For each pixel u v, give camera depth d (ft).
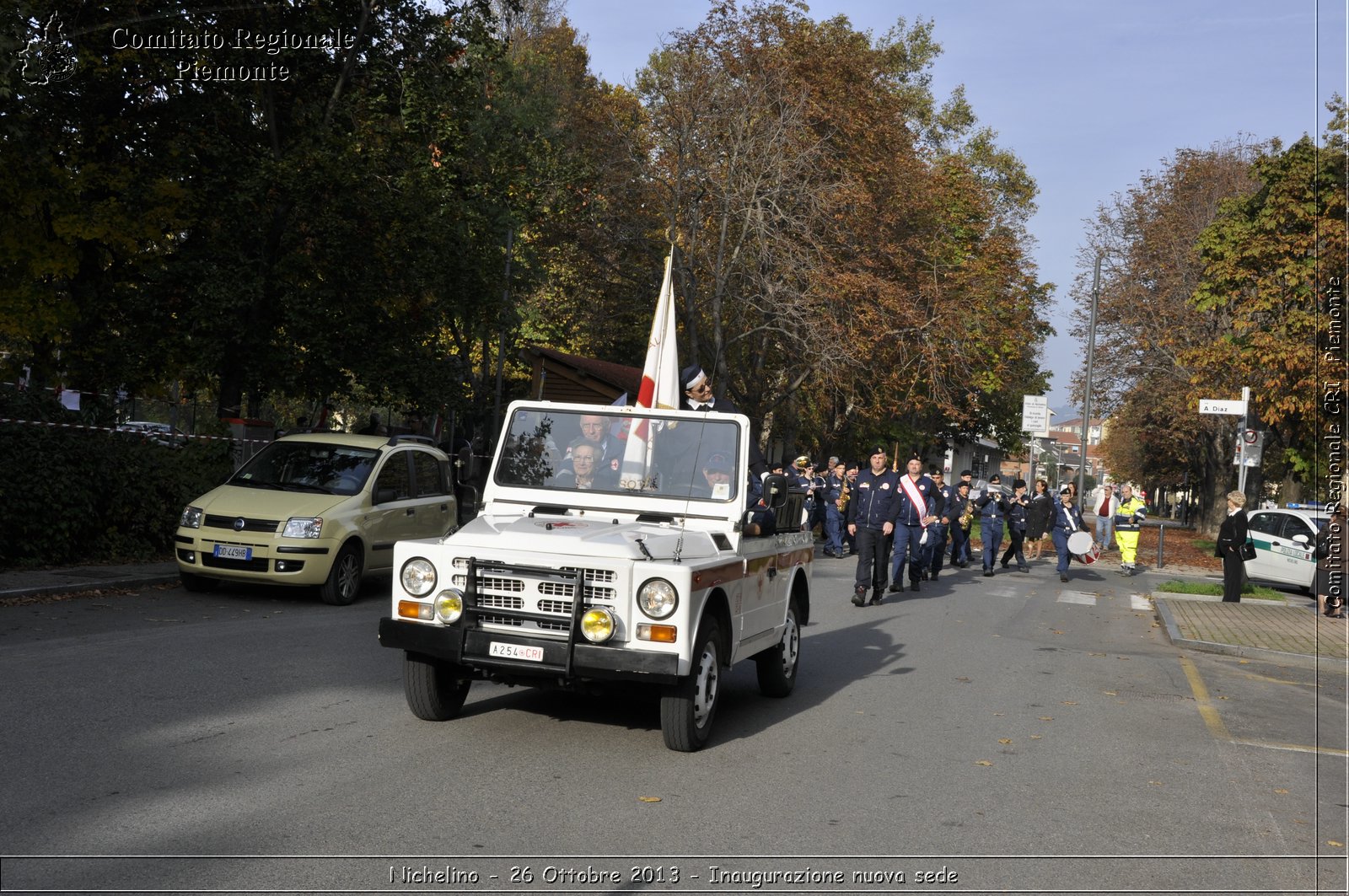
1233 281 111.86
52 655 29.58
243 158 68.03
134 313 68.23
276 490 45.29
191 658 30.48
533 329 139.44
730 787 21.02
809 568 32.65
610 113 107.96
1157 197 153.99
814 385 115.24
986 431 199.31
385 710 25.85
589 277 117.08
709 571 23.36
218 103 68.90
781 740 25.29
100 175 67.41
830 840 18.21
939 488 73.36
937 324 116.57
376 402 74.59
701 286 107.34
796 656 31.60
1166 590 71.31
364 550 45.09
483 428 112.78
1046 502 85.40
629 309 118.83
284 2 68.90
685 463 26.73
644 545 22.94
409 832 17.34
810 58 108.17
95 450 47.16
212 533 42.65
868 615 51.03
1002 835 18.97
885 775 22.54
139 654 30.53
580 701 28.19
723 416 26.96
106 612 37.58
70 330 68.59
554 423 27.68
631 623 22.40
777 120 101.96
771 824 18.89
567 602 22.45
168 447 52.80
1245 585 72.43
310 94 74.69
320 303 67.92
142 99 68.54
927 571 78.74
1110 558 110.11
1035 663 39.52
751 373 117.50
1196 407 127.13
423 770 20.90
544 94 116.78
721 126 102.27
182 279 67.51
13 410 44.98
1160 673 38.93
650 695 23.09
